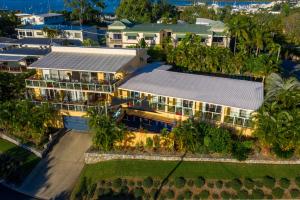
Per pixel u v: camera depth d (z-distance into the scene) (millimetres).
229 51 65625
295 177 35062
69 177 39031
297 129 34469
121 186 36062
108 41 89938
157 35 84438
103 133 38438
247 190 34344
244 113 40344
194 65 63500
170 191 34844
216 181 35375
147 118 45469
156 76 50562
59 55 52125
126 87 46531
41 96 49156
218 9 161250
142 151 39625
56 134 45156
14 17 112750
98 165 39344
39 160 41469
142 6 129250
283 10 146125
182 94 43594
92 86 45062
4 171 40375
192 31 83500
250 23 71562
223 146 36969
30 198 36500
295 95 38750
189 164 37500
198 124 39469
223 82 47938
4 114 43750
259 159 37031
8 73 55250
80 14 125438
